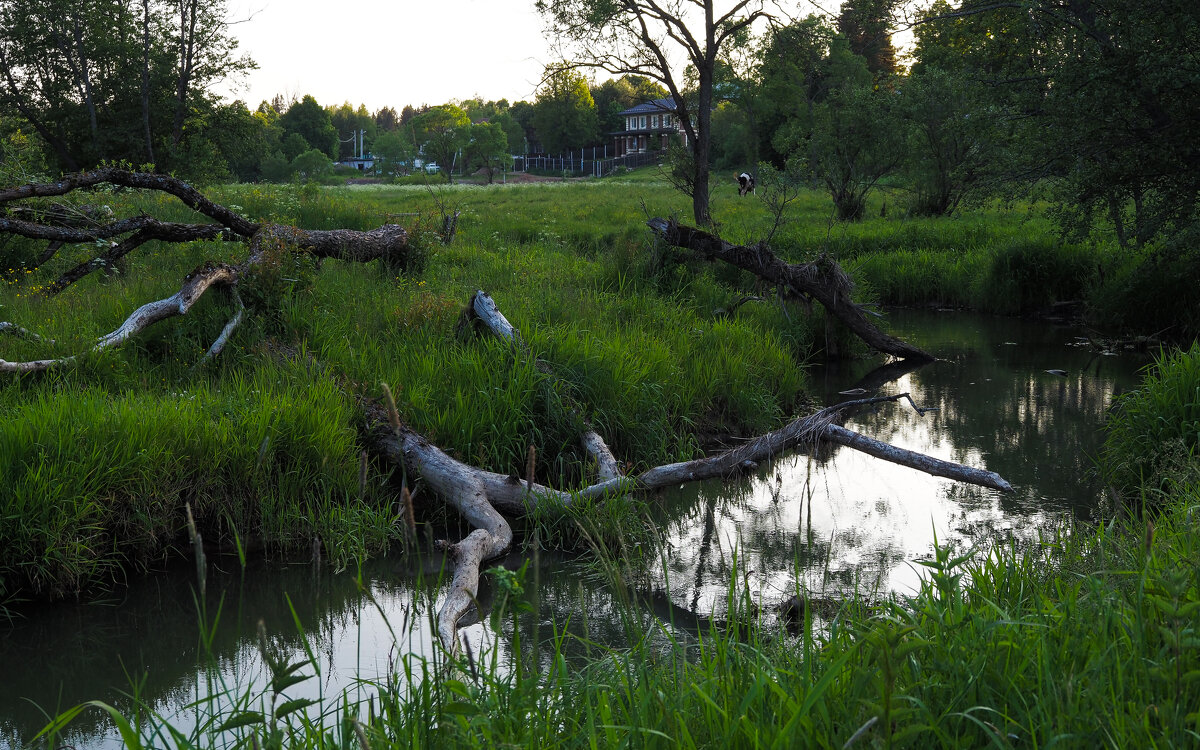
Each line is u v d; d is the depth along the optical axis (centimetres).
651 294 1291
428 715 284
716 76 2906
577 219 2952
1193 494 524
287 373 790
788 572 580
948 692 258
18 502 543
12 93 3362
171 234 1117
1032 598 362
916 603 362
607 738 258
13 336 827
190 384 769
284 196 2095
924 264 1919
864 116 3100
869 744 222
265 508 627
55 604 546
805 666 282
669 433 845
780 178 3584
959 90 1689
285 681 238
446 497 665
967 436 923
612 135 11756
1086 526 586
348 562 609
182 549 616
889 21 1777
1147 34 1217
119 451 600
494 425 737
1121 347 1368
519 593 274
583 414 778
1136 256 1548
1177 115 1265
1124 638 284
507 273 1391
